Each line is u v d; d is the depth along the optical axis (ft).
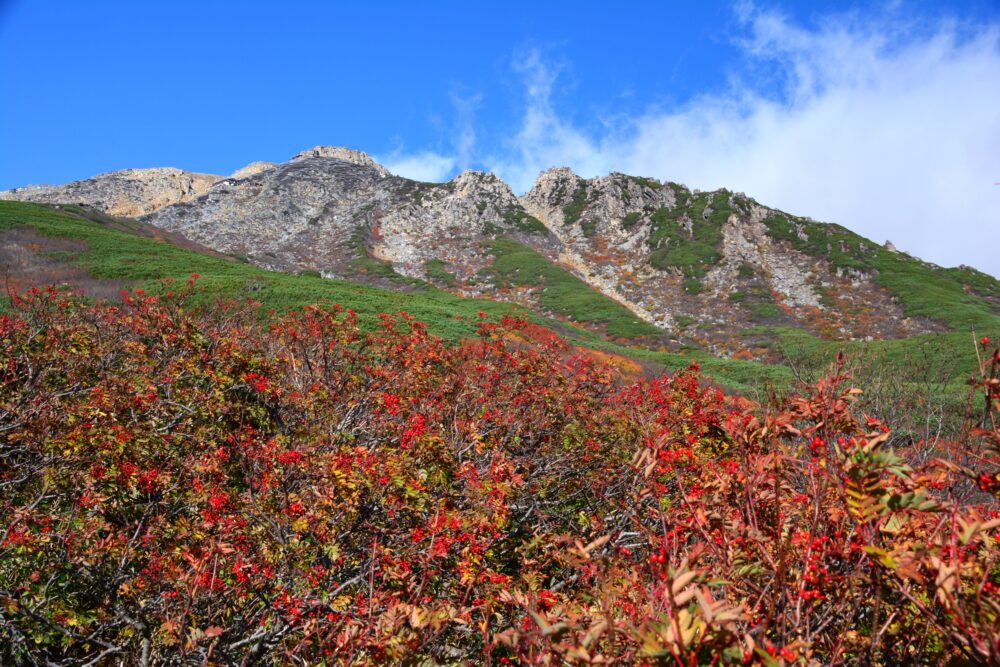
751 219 345.10
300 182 418.51
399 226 365.61
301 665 11.41
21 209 179.42
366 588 13.89
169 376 23.57
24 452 17.22
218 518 13.24
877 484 5.68
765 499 7.27
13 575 13.80
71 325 28.30
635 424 20.56
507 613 12.84
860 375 20.58
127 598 13.34
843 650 6.66
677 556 7.14
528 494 19.45
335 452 16.74
